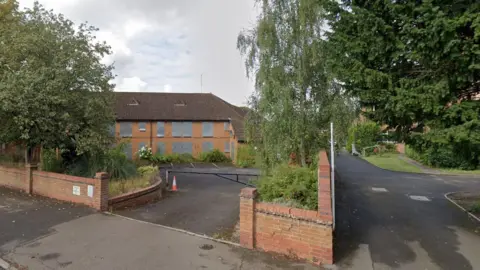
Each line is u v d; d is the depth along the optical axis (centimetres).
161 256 557
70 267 512
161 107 3406
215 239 647
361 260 573
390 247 650
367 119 866
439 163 2422
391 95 684
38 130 1113
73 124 1126
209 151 3195
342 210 1009
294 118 835
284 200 609
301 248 545
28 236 652
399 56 670
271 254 563
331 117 827
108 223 750
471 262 579
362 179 1841
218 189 1454
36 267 512
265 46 855
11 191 1114
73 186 939
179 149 3281
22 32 1123
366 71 689
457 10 629
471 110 604
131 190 1054
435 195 1318
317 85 872
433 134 651
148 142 3212
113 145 1670
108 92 1330
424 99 622
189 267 514
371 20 663
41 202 941
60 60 1103
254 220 591
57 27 1184
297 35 849
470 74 611
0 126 1116
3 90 974
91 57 1247
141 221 782
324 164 538
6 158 1485
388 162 2869
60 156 1333
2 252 570
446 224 845
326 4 773
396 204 1118
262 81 866
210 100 3647
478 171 2222
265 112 859
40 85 1020
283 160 841
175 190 1410
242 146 2830
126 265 521
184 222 805
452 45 568
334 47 778
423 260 584
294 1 848
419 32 589
